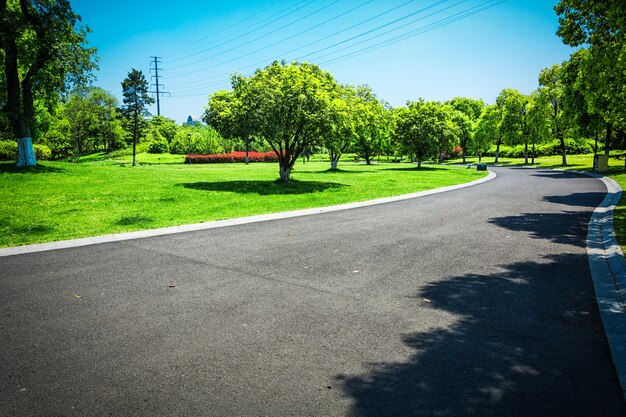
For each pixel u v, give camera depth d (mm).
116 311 4438
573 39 10453
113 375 3129
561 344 3613
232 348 3570
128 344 3648
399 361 3328
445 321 4141
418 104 35875
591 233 8586
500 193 17172
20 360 3361
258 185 19250
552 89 39094
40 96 22844
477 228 9352
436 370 3178
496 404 2730
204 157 62312
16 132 20141
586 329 3918
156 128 89625
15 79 19656
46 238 8305
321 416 2615
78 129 65125
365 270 6008
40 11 19859
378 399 2799
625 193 15477
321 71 22516
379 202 14391
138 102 52188
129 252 7191
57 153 65688
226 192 16438
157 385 2990
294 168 38406
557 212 11656
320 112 17703
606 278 5512
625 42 9617
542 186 20141
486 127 52156
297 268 6137
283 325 4059
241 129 17438
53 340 3734
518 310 4418
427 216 11203
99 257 6836
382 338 3754
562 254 6875
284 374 3139
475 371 3164
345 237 8430
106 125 74000
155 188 17328
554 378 3053
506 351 3488
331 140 20281
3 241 8023
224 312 4402
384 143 53938
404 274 5801
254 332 3896
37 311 4441
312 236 8555
